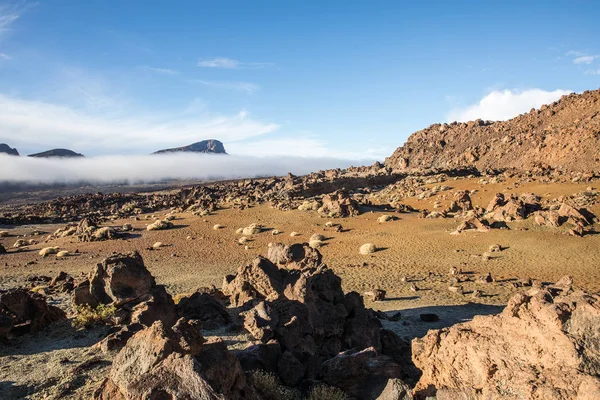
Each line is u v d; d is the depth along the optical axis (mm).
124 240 71062
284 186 135000
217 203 110875
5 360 14430
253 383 11047
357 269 44250
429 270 41938
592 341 8266
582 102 164000
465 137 198625
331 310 17828
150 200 158500
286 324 15711
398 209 81938
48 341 16188
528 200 68938
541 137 145375
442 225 64562
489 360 9766
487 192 89938
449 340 10883
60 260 56969
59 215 138500
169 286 38625
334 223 74875
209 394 8562
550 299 9484
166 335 9469
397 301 31609
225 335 16234
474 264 42969
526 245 48000
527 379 8586
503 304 29219
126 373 9336
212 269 47844
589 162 113938
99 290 18281
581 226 51125
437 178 117688
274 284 20453
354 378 13156
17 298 17609
